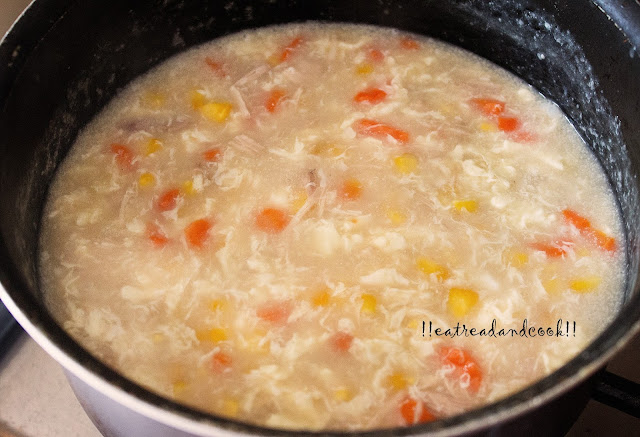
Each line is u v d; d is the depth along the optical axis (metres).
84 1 0.31
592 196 0.32
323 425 0.26
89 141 0.34
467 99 0.35
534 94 0.36
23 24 0.30
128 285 0.29
